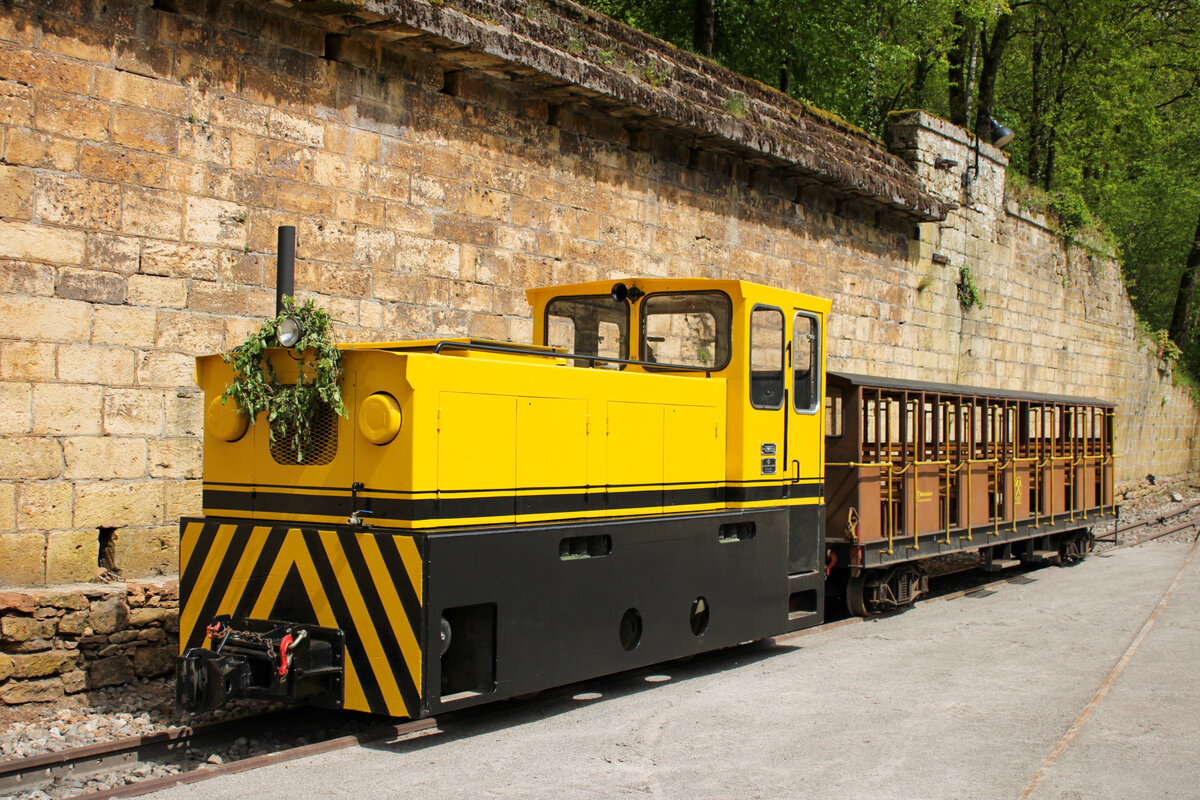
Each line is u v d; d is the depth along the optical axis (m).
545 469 7.21
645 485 8.09
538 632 6.92
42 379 7.93
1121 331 29.78
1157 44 35.88
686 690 8.12
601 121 12.89
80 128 8.15
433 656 6.13
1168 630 10.66
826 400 11.48
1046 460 15.84
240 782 5.74
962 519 13.40
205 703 6.42
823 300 10.16
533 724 7.07
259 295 9.30
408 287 10.55
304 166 9.66
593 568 7.38
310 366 6.68
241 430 6.98
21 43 7.85
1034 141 34.88
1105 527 22.50
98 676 7.84
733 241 15.18
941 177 20.52
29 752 6.52
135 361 8.46
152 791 5.58
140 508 8.48
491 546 6.57
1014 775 6.00
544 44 11.66
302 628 6.43
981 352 22.22
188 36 8.80
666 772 6.01
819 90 24.41
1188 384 36.59
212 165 8.97
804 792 5.68
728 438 9.01
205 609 6.93
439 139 10.88
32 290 7.89
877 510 11.61
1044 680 8.42
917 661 9.22
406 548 6.15
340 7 9.36
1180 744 6.63
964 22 28.02
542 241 12.08
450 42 10.30
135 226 8.47
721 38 23.81
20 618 7.43
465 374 6.64
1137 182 40.47
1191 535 20.98
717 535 8.61
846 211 17.78
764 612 9.16
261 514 6.93
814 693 8.00
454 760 6.20
